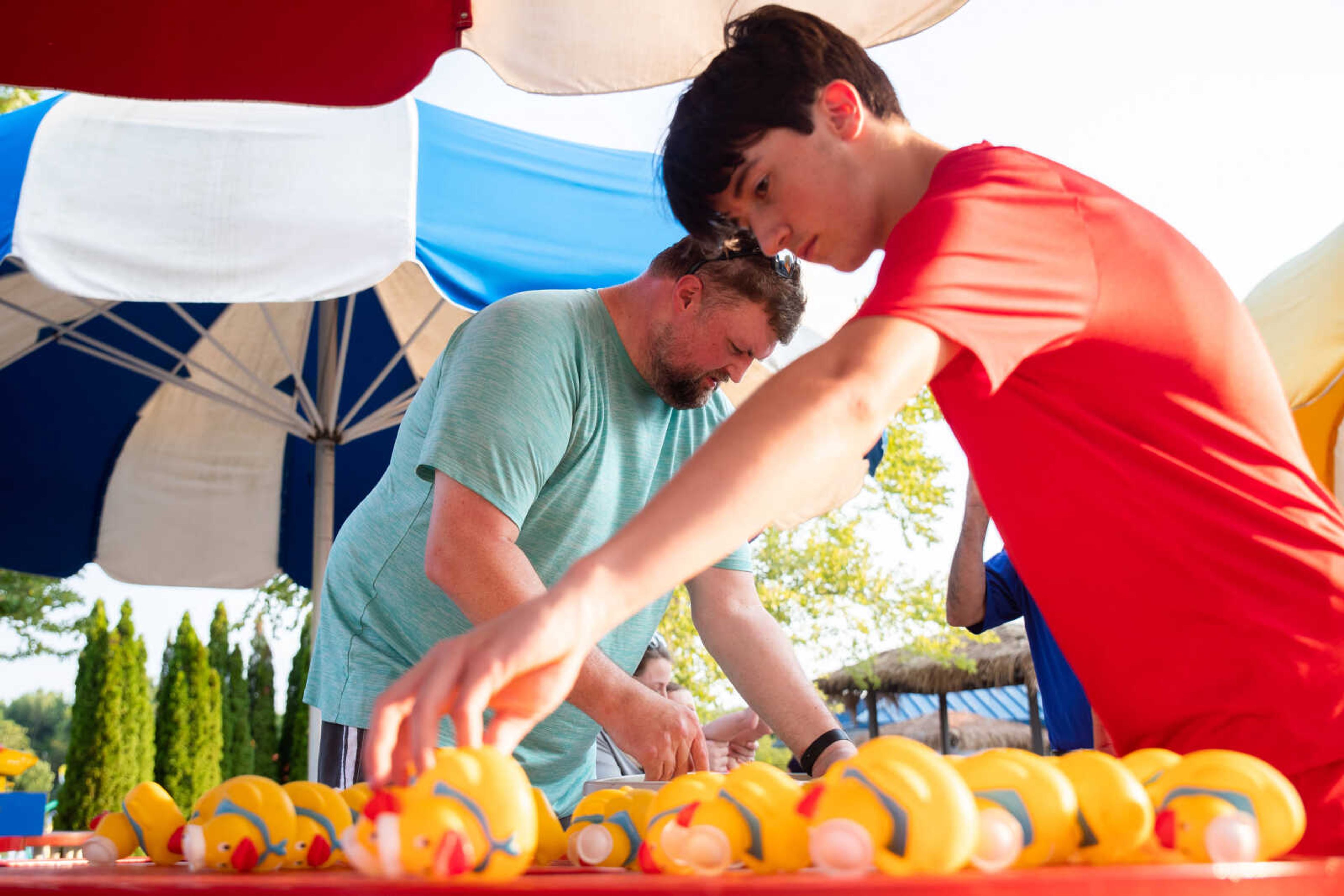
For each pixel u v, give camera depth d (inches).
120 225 113.7
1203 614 39.9
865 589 457.4
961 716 598.2
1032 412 40.9
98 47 61.0
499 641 27.1
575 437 75.5
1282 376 136.6
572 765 81.0
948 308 33.0
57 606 501.7
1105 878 22.5
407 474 77.5
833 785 27.4
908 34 71.0
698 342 76.7
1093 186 39.8
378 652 76.4
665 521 29.0
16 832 73.5
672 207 50.7
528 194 129.1
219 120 120.7
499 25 67.6
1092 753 32.7
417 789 26.4
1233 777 31.3
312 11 62.4
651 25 69.4
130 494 204.2
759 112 45.3
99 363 196.2
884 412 31.2
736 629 76.9
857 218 46.5
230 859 36.3
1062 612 43.9
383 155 119.1
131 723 374.0
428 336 187.3
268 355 203.0
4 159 116.6
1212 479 39.3
